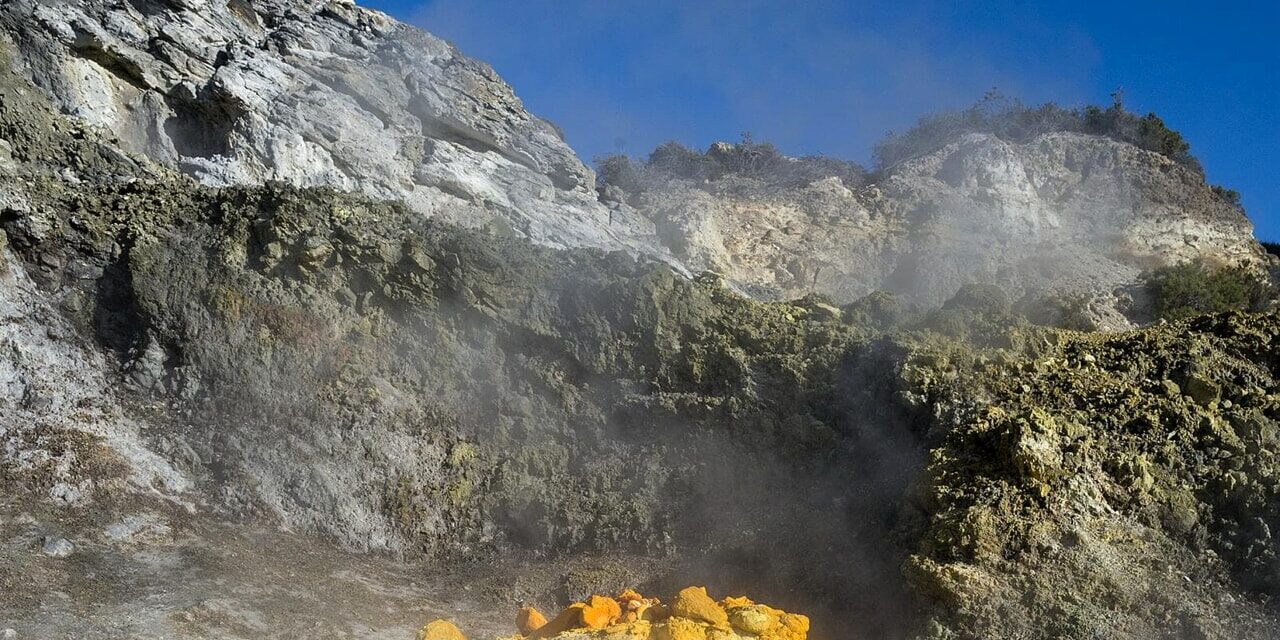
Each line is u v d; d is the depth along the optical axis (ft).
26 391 54.75
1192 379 51.42
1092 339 58.03
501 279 60.70
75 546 46.03
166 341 59.11
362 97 87.35
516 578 51.26
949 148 125.49
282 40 87.25
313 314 59.57
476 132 93.76
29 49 75.72
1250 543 43.57
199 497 52.90
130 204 64.54
